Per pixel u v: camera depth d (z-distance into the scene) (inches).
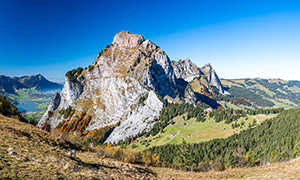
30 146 1233.4
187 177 1860.2
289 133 4788.4
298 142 3978.8
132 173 1478.8
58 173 861.8
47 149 1328.7
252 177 1660.9
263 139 5196.9
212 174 2119.8
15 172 708.0
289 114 6190.9
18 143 1195.9
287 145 4131.4
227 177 1888.5
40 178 731.4
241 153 4554.6
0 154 858.8
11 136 1322.6
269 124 6250.0
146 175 1614.2
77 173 951.0
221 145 5295.3
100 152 2501.2
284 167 1931.6
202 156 4825.3
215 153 4815.5
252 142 5182.1
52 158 1091.9
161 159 4512.8
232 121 7780.5
